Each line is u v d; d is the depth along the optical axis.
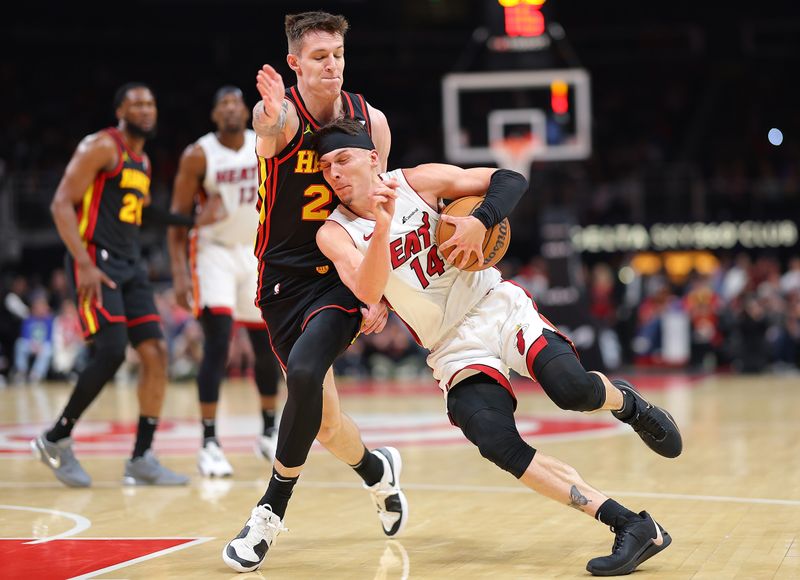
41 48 25.52
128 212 5.83
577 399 3.49
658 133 24.75
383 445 7.44
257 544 3.58
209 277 6.22
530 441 7.45
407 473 5.96
